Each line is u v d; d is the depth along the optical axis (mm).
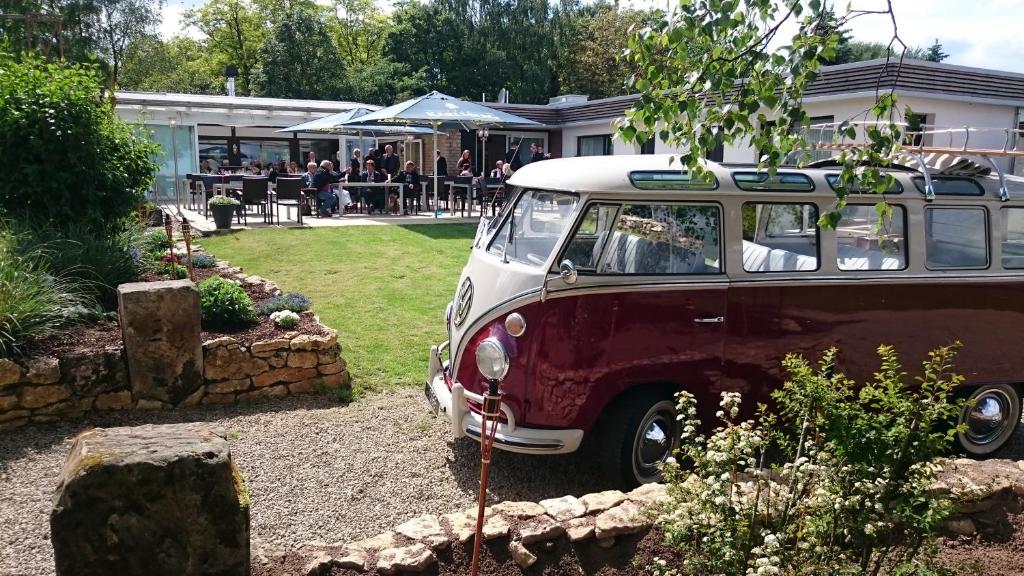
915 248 5219
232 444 5336
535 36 47688
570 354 4445
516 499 4691
